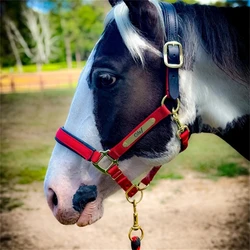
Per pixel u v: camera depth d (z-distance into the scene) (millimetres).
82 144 1401
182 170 5941
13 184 5562
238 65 1447
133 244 1546
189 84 1401
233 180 5426
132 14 1323
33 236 3938
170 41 1358
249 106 1479
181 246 3582
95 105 1387
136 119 1367
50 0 39000
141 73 1351
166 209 4477
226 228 3947
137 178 1503
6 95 17859
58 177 1434
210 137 8641
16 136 8992
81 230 4074
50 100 15531
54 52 40469
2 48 37812
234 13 1489
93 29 40219
